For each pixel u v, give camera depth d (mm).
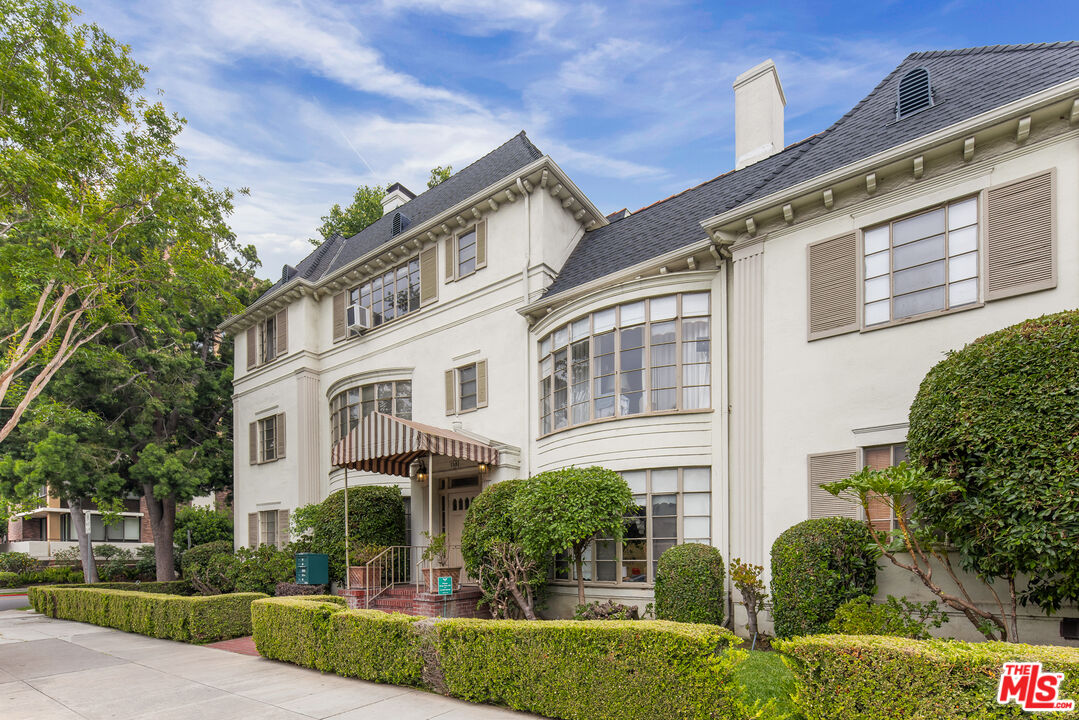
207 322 23906
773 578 8414
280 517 18891
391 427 11695
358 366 17938
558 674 6125
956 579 7082
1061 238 7574
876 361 8859
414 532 15016
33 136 13305
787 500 9438
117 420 21281
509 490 11398
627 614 9773
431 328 16016
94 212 14438
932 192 8633
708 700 5199
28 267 13086
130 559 31281
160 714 6824
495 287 14617
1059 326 6336
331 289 19078
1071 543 5637
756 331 10188
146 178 14836
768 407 9867
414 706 6809
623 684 5688
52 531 34156
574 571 11656
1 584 27797
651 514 10930
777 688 6059
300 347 19047
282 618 9266
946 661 4234
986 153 8234
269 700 7227
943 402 6820
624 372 11617
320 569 13992
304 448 18375
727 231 10711
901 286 8844
